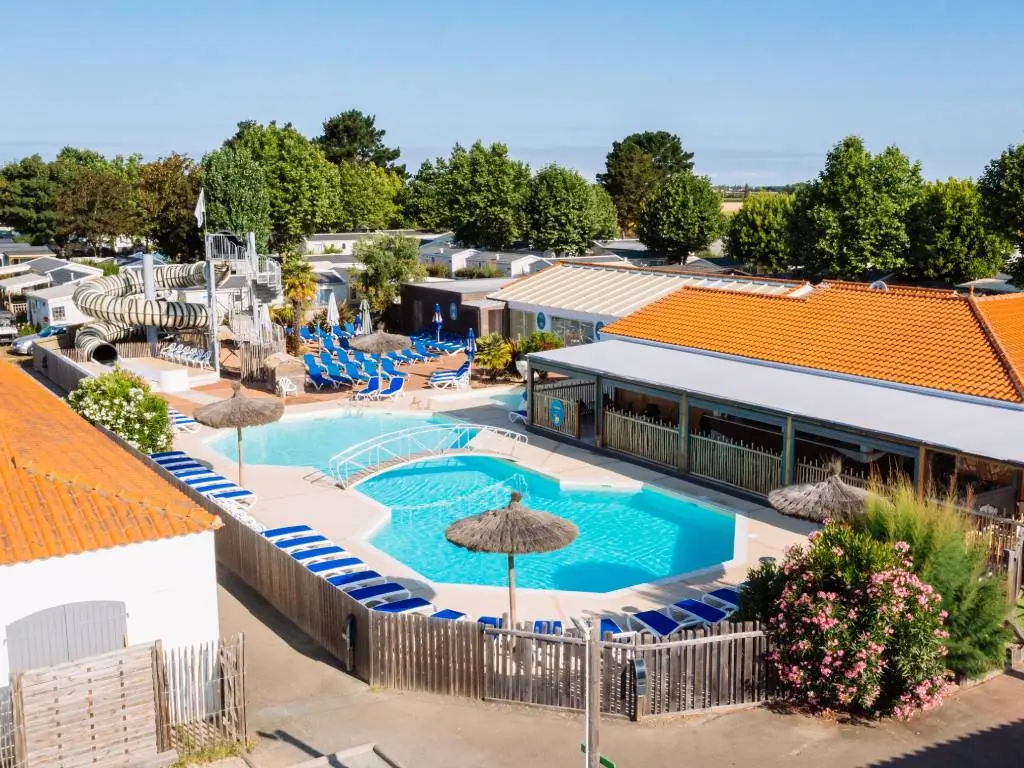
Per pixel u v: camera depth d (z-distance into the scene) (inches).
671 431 1149.7
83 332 1990.7
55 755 500.7
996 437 838.5
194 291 2418.8
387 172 6574.8
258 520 992.2
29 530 546.0
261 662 676.1
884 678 578.6
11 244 4188.0
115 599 560.4
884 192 2886.3
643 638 595.2
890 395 987.9
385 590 753.6
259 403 1087.0
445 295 2155.5
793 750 544.1
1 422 757.9
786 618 594.2
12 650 535.5
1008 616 646.5
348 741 564.4
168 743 531.5
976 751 539.5
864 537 610.2
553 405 1339.8
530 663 603.8
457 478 1189.7
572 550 936.9
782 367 1124.5
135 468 721.6
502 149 3954.2
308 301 2372.0
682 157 7150.6
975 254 2800.2
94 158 5393.7
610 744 555.5
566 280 1923.0
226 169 3016.7
